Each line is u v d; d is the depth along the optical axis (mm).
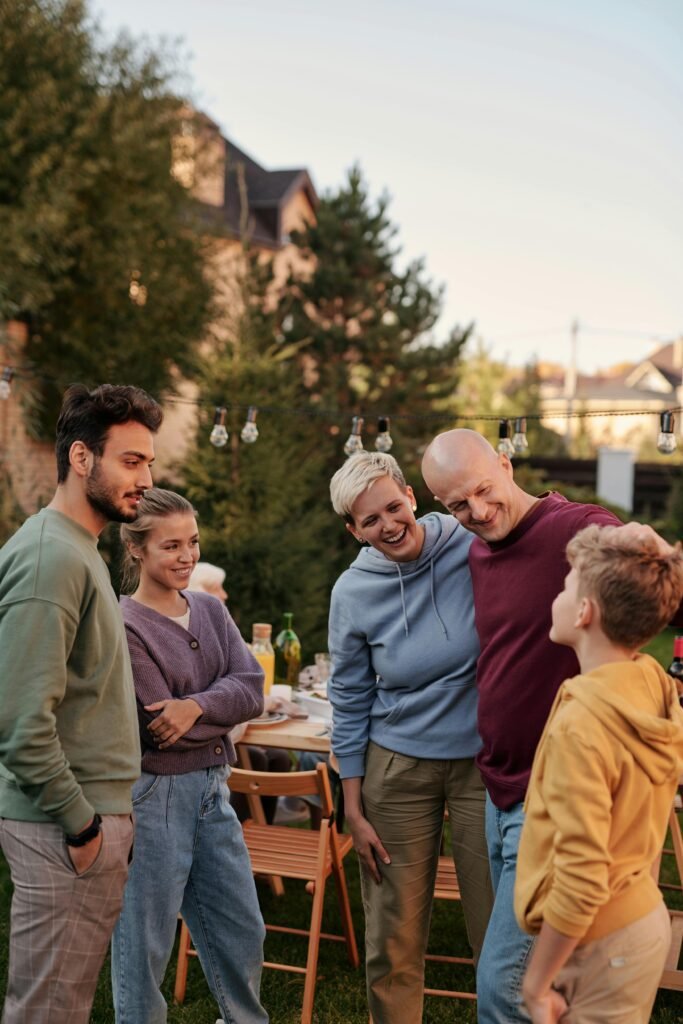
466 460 2391
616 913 1829
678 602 1894
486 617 2473
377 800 2783
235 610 8297
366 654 2842
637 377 49719
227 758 2822
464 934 4066
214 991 2854
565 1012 1854
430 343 13070
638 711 1798
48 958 2227
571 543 1970
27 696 2111
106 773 2281
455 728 2689
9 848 2246
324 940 3967
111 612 2312
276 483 8539
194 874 2785
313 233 13164
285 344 12367
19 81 9703
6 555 2219
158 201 10797
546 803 1817
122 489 2301
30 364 10008
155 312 11227
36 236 9453
